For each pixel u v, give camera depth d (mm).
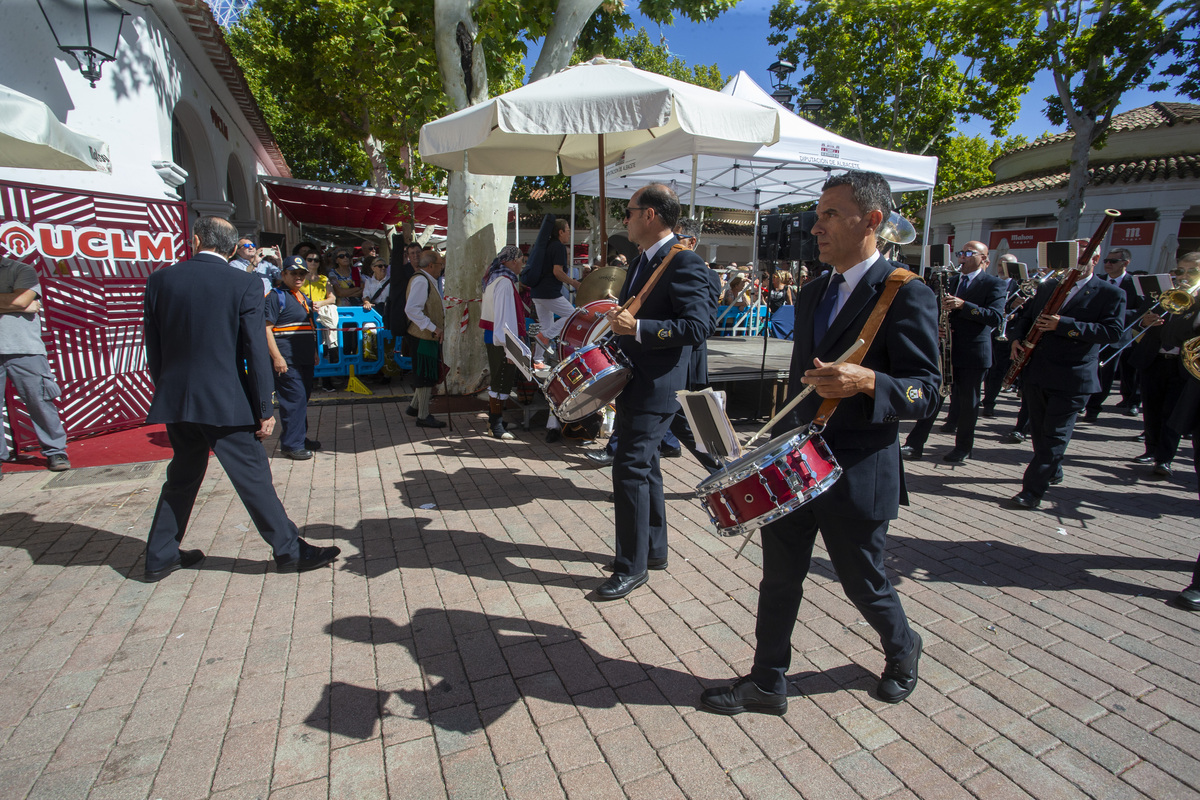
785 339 10133
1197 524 4641
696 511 4711
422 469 5578
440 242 19672
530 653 2965
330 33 13930
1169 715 2594
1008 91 17500
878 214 2125
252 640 3051
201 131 10281
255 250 5965
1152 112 19047
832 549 2357
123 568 3742
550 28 7840
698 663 2902
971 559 3998
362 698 2652
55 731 2457
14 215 5754
